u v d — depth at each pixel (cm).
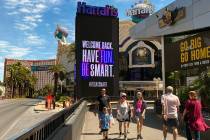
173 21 3650
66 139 700
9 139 327
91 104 3172
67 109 908
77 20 3828
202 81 1819
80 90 3716
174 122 1095
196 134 1051
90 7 3872
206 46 2720
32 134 431
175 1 3631
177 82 3111
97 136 1366
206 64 2705
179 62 3216
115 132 1480
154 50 9062
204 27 3152
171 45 3412
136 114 1303
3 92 15125
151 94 8612
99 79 3784
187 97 1923
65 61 13288
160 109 2250
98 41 3847
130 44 9306
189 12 3378
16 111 3966
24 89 17588
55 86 10650
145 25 4253
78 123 1145
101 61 3816
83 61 3766
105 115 1280
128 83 8888
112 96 3772
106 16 3900
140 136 1292
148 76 9050
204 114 1600
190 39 2991
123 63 9400
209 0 3047
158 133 1449
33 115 3334
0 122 2564
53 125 648
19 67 15175
